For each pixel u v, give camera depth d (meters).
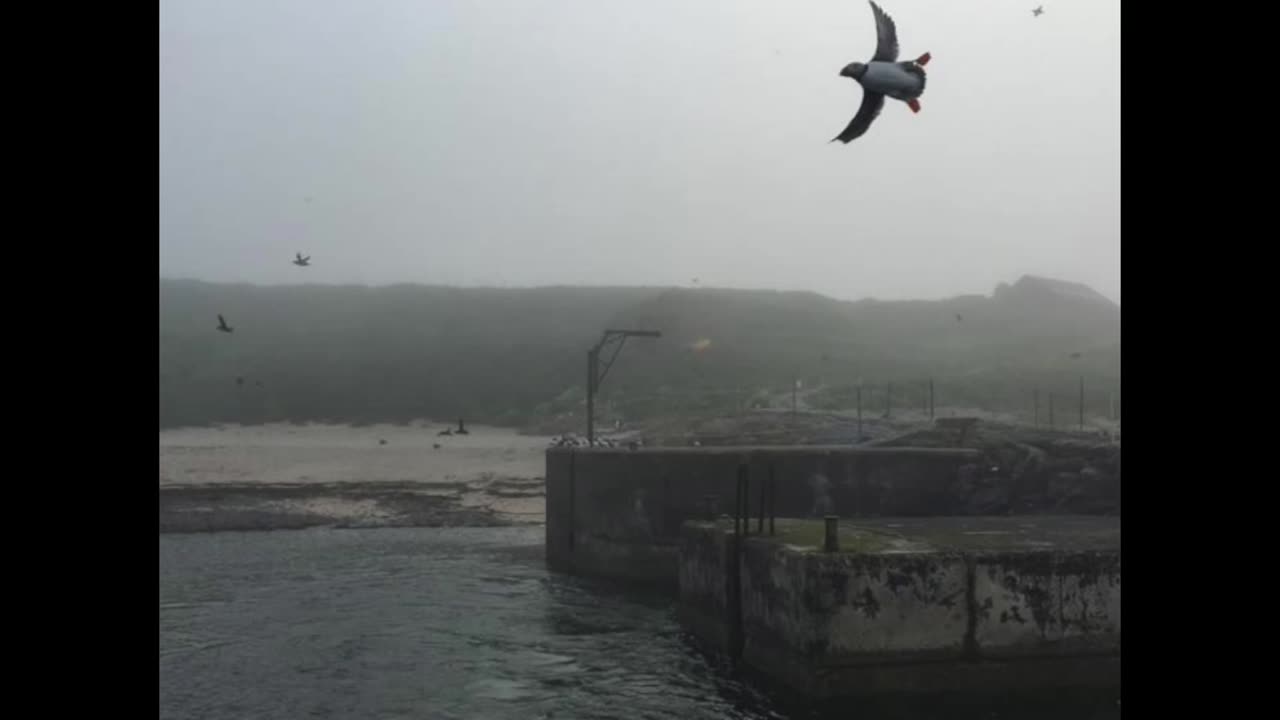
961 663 16.69
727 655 20.22
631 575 29.67
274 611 27.05
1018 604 16.88
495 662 21.59
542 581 31.41
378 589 30.20
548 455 34.94
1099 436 29.64
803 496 28.30
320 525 44.22
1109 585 17.09
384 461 58.41
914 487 28.36
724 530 21.08
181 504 45.97
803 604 16.73
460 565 34.78
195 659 22.12
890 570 16.56
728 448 29.34
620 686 19.53
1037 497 26.56
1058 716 16.41
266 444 68.06
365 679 20.47
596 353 37.06
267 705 18.88
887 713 16.39
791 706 17.09
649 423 67.06
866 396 74.81
